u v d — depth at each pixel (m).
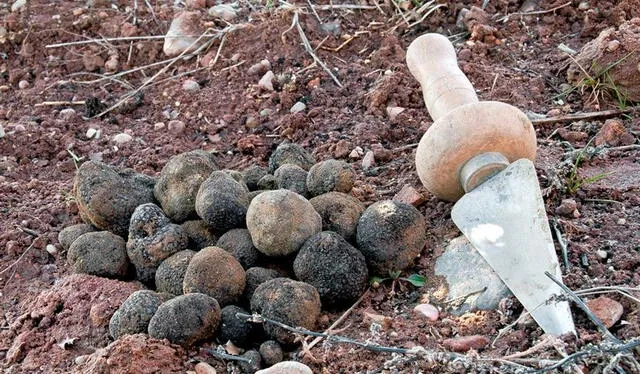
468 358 0.81
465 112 0.91
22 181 1.11
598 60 1.11
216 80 1.23
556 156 1.02
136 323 0.86
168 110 1.21
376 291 0.91
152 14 1.33
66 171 1.13
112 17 1.33
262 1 1.32
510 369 0.80
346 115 1.15
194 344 0.85
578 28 1.23
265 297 0.86
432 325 0.87
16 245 1.01
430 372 0.82
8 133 1.17
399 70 1.18
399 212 0.92
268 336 0.86
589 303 0.84
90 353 0.88
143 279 0.94
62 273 0.98
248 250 0.92
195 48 1.27
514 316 0.86
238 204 0.94
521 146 0.91
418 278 0.91
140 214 0.94
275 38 1.25
